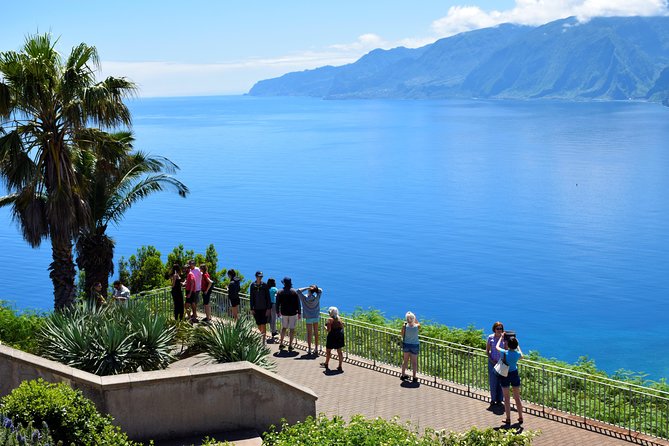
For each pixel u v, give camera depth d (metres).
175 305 23.11
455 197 172.75
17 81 23.14
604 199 165.38
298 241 127.25
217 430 13.24
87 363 14.87
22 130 24.23
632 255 114.56
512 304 91.19
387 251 120.31
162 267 32.91
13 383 12.67
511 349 15.10
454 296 94.94
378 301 92.56
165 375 12.80
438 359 18.92
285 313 20.38
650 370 64.44
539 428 15.01
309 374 18.52
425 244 125.19
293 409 13.77
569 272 105.81
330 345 18.66
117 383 12.44
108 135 25.95
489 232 134.25
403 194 178.50
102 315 16.86
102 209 29.12
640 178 195.38
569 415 15.70
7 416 10.09
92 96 22.98
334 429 10.52
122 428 12.56
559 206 158.12
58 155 24.47
